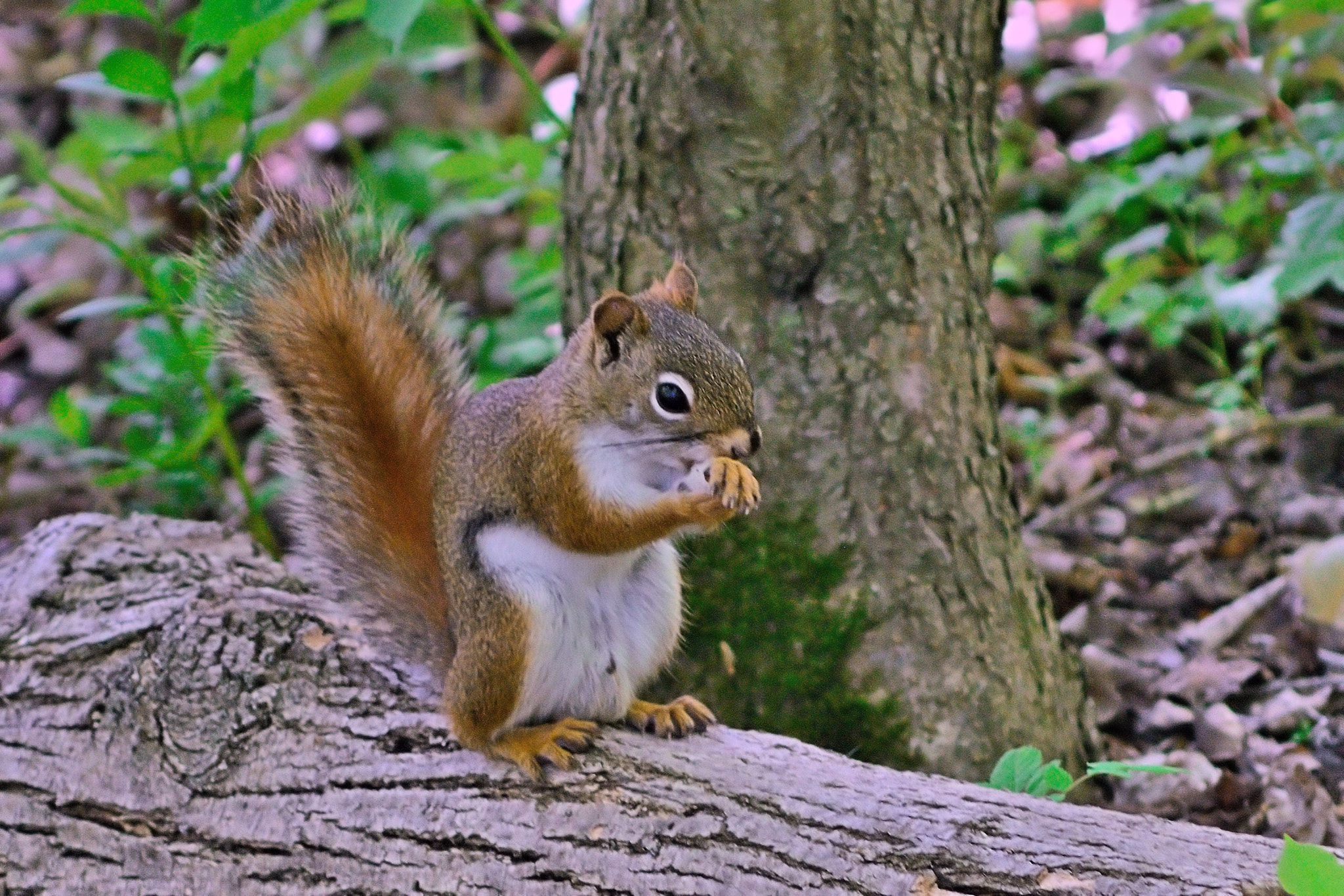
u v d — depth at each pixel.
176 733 7.67
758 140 8.97
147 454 12.05
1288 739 9.98
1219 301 12.40
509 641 7.51
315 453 8.41
